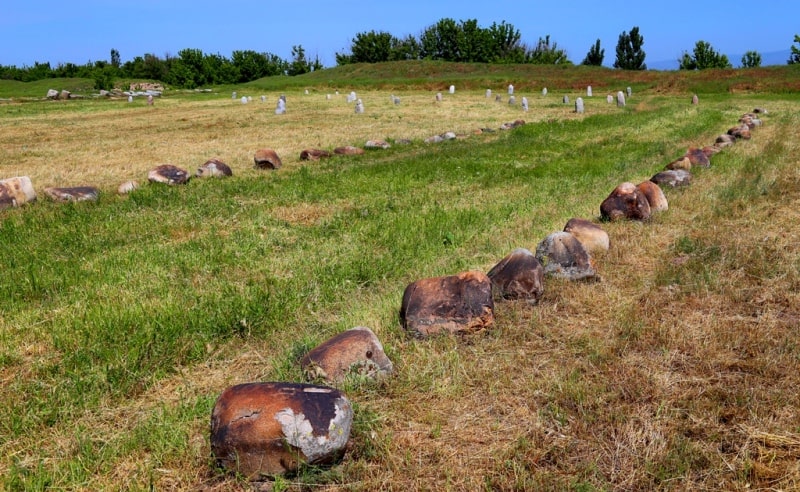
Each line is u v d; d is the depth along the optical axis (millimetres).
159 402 3697
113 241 6855
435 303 4473
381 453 3109
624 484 2867
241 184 10188
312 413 2979
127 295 5199
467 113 25547
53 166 12523
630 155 12867
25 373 3996
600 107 28219
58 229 7305
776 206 7664
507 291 4980
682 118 20828
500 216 7828
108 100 39406
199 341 4348
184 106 32625
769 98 32562
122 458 3154
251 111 28172
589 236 6055
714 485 2838
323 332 4559
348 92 45688
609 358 3982
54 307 5031
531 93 41656
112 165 12695
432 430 3291
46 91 48219
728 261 5668
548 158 12836
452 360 4031
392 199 8977
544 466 3018
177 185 10180
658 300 4914
